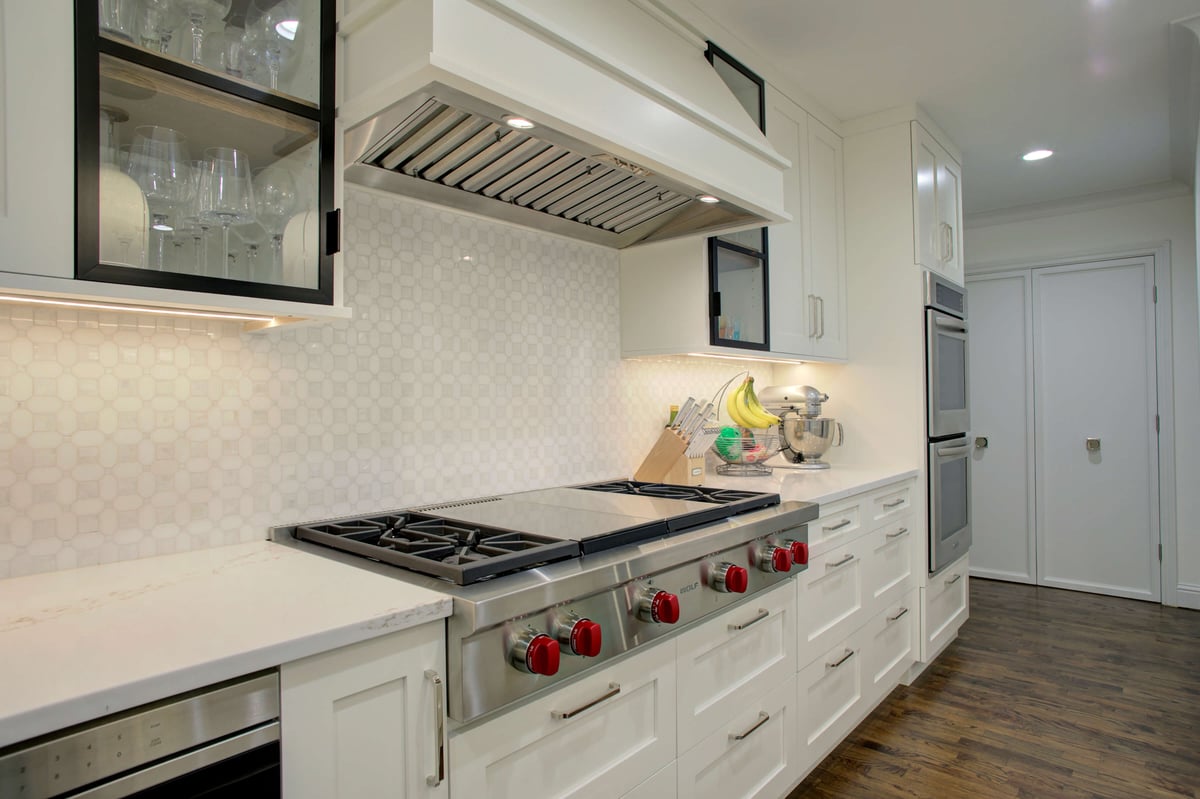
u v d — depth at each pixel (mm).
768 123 2422
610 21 1544
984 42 2301
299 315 1113
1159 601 3814
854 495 2209
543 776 1100
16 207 832
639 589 1259
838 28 2211
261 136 1154
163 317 1239
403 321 1623
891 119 2871
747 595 1614
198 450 1278
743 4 2064
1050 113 2893
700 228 1989
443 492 1702
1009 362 4309
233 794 744
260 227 1139
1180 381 3766
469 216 1786
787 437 2812
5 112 828
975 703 2531
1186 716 2406
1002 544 4336
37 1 858
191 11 1043
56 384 1120
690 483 2086
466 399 1767
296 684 801
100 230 916
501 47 1116
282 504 1396
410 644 921
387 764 892
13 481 1076
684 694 1406
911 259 2830
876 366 2924
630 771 1262
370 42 1136
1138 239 3873
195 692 722
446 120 1312
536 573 1094
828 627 2027
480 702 971
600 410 2193
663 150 1461
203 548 1276
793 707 1821
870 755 2160
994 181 3721
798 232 2635
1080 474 4074
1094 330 4027
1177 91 2670
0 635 799
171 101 1040
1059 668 2861
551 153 1482
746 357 2291
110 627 827
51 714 616
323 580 1049
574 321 2102
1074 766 2088
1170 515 3779
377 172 1495
